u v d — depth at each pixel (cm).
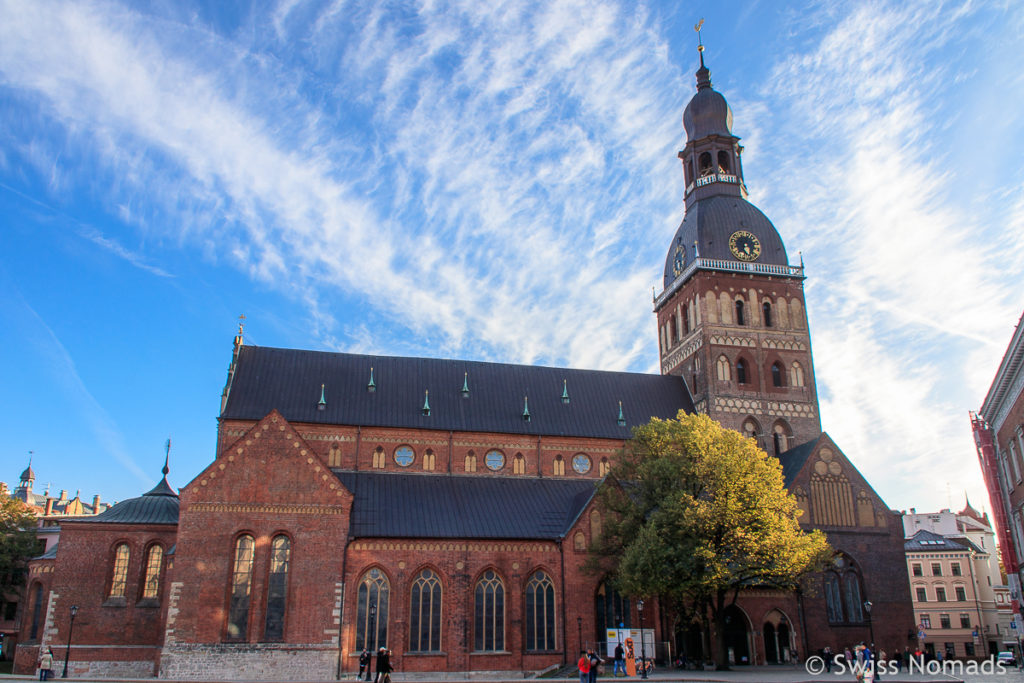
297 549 5819
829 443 7494
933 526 12569
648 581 5475
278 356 7544
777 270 8612
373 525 6181
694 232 8650
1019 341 4997
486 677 5878
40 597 6594
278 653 5581
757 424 8125
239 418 6912
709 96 9169
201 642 5503
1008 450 6100
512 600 6156
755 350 8344
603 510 6341
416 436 7312
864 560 7181
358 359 7775
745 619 6806
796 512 6000
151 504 6481
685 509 5528
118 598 6091
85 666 5894
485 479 7262
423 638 5975
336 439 7125
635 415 8075
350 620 5841
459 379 7888
